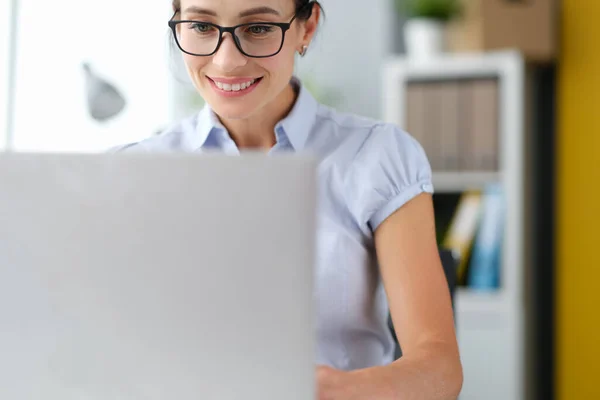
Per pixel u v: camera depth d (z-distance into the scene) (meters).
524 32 3.07
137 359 0.62
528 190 3.26
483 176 3.03
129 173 0.61
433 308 1.04
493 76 3.06
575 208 3.17
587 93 3.15
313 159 0.60
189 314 0.61
